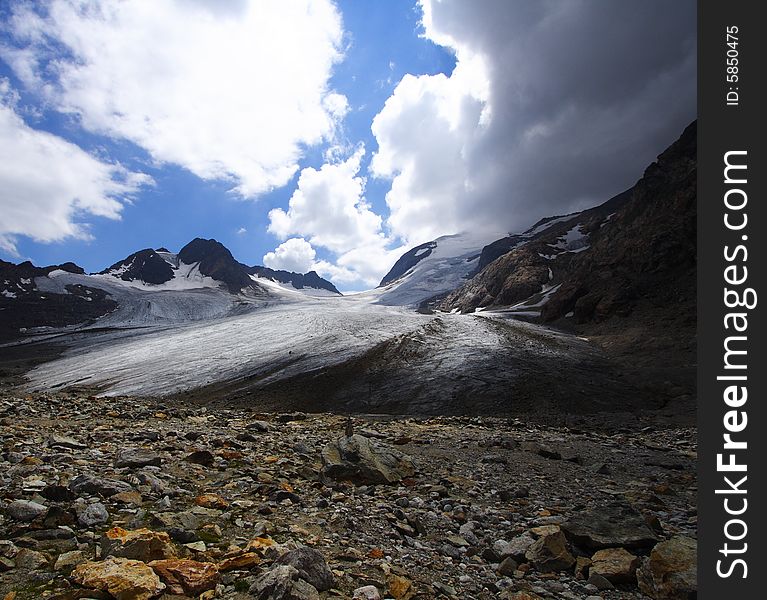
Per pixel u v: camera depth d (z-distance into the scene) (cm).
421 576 568
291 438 1491
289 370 6288
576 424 3550
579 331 8525
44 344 12912
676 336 6475
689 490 1209
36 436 1101
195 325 14050
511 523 855
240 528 630
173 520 600
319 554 511
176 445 1141
